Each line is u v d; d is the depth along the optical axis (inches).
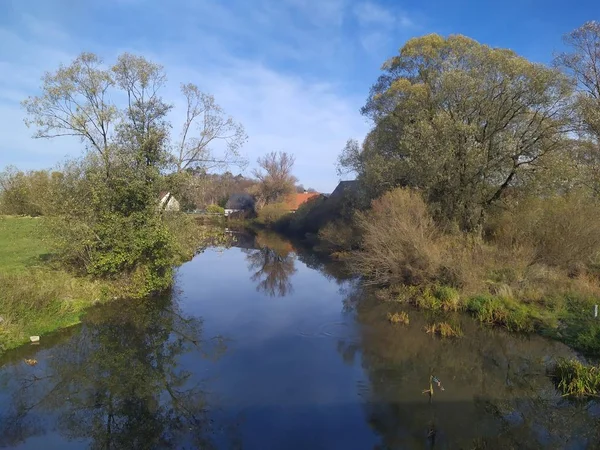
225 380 346.0
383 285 671.1
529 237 634.2
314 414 291.7
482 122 754.8
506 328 464.8
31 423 284.5
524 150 706.2
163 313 539.2
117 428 278.4
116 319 502.9
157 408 301.0
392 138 975.6
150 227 585.3
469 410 296.5
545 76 663.8
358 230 952.3
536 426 275.4
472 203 758.5
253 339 446.3
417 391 325.4
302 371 363.6
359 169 1156.5
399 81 911.7
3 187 1269.7
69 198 556.7
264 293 679.1
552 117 689.6
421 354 401.7
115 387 334.3
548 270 559.8
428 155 738.8
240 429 273.1
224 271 911.0
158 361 385.7
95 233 563.2
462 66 839.1
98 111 674.8
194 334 462.3
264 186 2346.2
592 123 602.9
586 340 394.6
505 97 711.7
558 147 684.7
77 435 269.7
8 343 390.9
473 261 594.6
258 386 334.6
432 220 713.0
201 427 275.9
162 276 633.6
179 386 335.9
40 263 629.3
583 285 509.4
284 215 2005.4
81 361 383.2
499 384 336.2
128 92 709.9
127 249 576.7
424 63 943.0
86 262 575.8
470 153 714.8
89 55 677.3
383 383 339.3
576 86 682.8
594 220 571.5
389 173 864.3
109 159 579.2
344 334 461.4
